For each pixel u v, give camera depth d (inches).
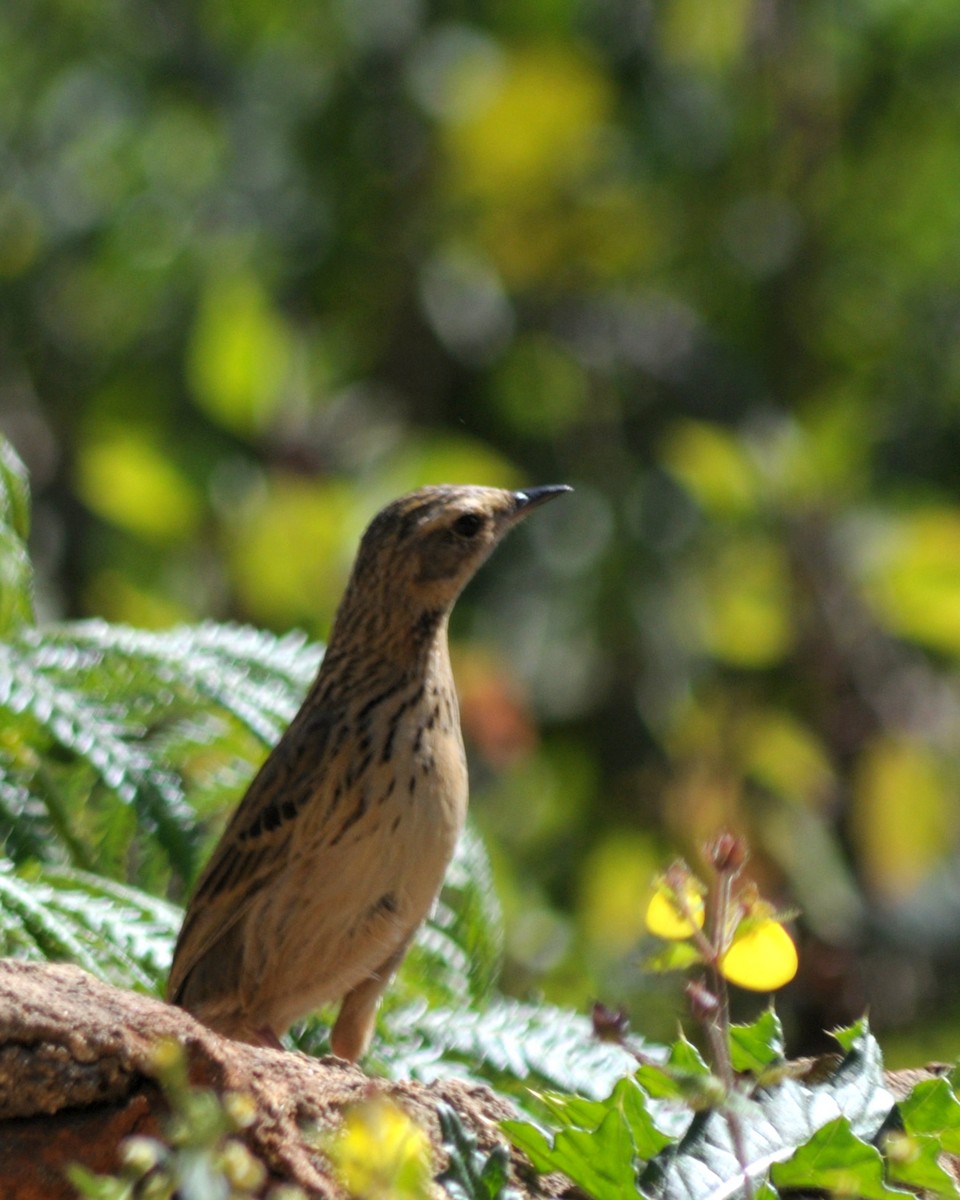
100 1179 159.8
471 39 585.9
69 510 551.5
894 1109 199.6
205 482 480.4
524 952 455.5
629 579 525.3
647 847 510.3
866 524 527.2
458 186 579.8
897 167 615.2
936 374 596.1
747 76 609.6
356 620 314.8
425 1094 209.0
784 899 511.2
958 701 550.0
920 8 615.2
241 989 307.1
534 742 494.9
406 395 574.2
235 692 323.3
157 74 600.4
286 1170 186.5
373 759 303.4
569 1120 205.2
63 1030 183.0
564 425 564.1
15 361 585.3
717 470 519.8
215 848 311.0
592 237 590.2
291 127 590.6
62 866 302.5
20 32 609.6
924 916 521.0
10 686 304.8
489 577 523.8
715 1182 194.1
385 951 305.6
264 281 573.9
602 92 576.7
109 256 582.2
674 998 443.2
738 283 602.9
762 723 518.0
